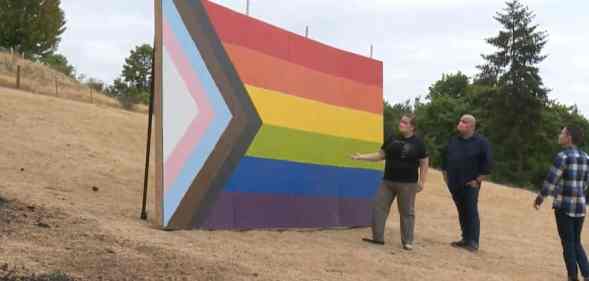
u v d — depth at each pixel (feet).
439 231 36.94
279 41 30.66
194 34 26.61
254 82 28.91
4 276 15.16
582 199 25.58
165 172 24.76
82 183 31.30
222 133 27.07
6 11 168.76
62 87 115.75
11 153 34.81
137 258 18.66
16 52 147.23
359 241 29.32
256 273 19.40
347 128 34.30
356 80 35.58
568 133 25.72
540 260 31.04
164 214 24.39
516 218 48.52
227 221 26.91
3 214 20.99
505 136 174.60
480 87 190.90
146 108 105.09
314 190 31.68
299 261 22.49
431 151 172.96
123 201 28.91
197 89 26.37
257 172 28.55
